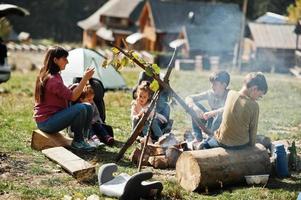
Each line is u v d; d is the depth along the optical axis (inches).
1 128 385.1
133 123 339.3
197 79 896.3
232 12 2183.8
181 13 2289.6
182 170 267.7
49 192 252.1
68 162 286.5
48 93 317.7
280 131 432.5
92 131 344.5
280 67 1793.8
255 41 1815.9
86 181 271.3
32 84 796.6
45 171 281.7
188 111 296.2
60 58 314.3
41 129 324.2
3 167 283.1
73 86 346.0
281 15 1921.8
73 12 3659.0
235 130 273.1
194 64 1644.9
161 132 337.4
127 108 516.7
